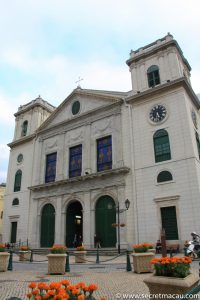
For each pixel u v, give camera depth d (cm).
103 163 2605
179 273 492
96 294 741
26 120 3731
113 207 2377
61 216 2695
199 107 2589
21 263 1708
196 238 1568
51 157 3144
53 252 1225
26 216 3045
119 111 2642
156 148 2272
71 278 1032
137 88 2617
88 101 2992
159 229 2030
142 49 2733
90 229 2417
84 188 2592
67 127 3059
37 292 360
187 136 2122
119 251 2052
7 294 761
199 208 1894
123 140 2500
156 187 2147
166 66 2488
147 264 1131
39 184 2983
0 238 3303
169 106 2308
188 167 2039
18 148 3606
